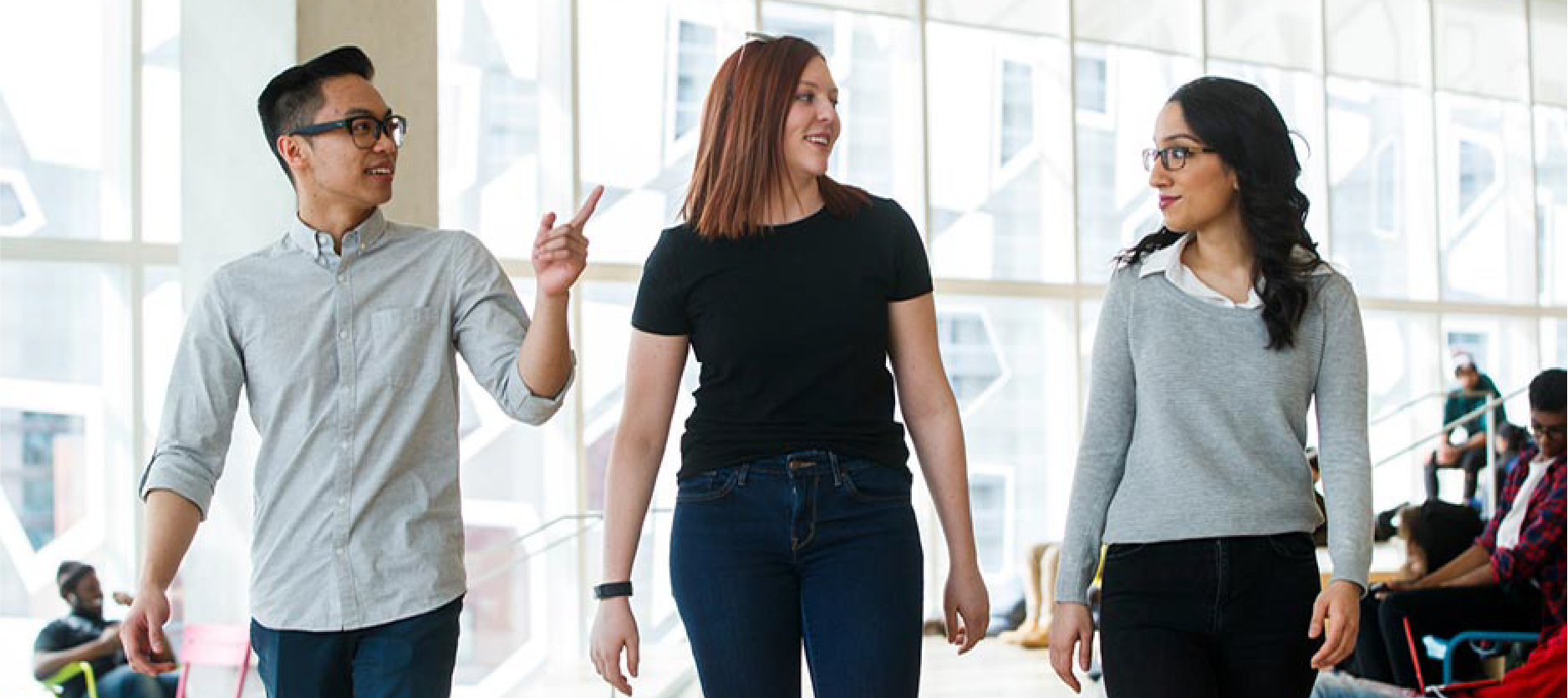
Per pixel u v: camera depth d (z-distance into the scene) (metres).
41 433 6.84
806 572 2.25
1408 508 5.79
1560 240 13.04
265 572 2.43
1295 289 2.32
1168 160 2.39
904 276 2.31
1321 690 4.11
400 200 5.58
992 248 9.96
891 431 2.29
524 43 8.23
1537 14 12.91
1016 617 9.11
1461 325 12.34
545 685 7.51
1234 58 11.15
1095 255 10.38
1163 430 2.36
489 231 8.10
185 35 5.30
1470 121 12.52
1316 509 2.37
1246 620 2.30
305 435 2.42
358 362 2.44
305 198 2.48
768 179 2.27
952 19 9.84
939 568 9.63
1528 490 4.97
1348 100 11.76
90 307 6.97
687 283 2.28
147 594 2.34
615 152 8.51
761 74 2.27
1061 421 10.16
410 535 2.42
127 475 6.98
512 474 8.11
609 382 8.48
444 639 2.43
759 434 2.24
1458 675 5.00
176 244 7.15
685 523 2.27
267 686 2.46
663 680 7.33
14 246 6.80
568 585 8.18
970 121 9.89
